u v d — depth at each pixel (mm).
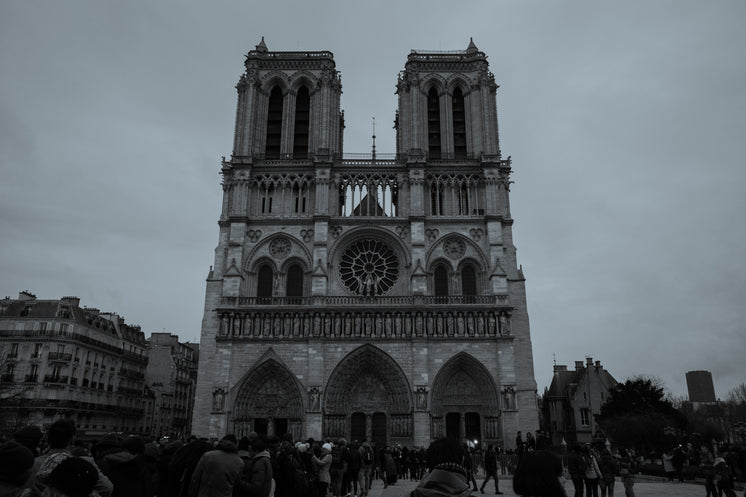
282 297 88188
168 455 19219
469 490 7867
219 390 82375
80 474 9711
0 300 100125
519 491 7805
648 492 41688
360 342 84562
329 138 97750
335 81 103750
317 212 92125
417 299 87312
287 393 84750
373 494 41531
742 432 91250
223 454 14414
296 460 21703
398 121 111500
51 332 95000
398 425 82625
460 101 103375
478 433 83562
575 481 31422
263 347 84875
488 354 84625
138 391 118625
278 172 95875
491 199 93438
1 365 87062
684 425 98812
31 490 10625
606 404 101562
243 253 90750
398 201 95375
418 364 83125
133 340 119750
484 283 90375
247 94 99438
